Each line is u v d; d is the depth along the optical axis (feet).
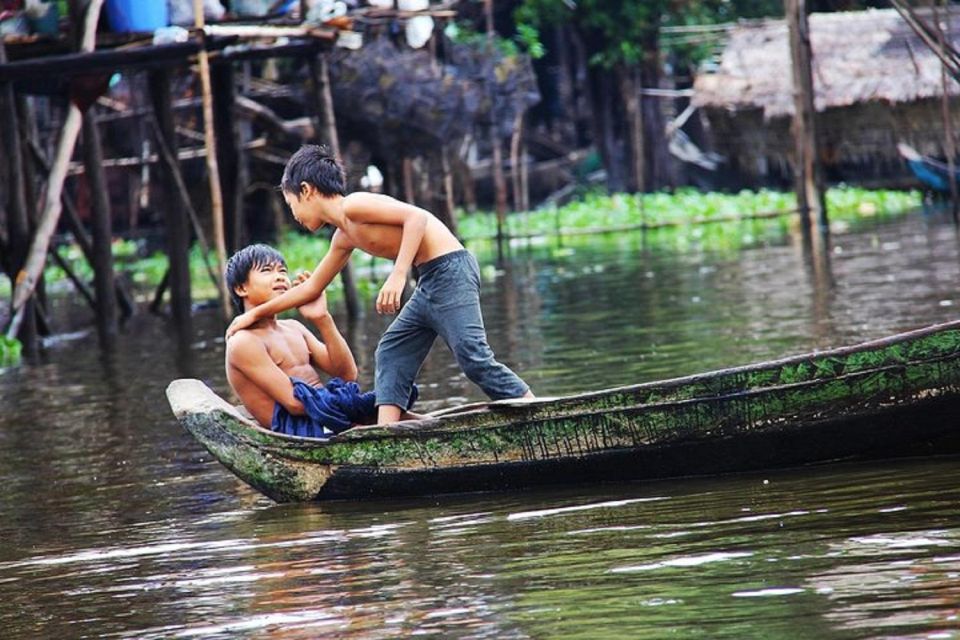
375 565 47.57
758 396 55.31
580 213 255.29
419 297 60.29
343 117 186.50
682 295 131.54
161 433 79.51
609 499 54.08
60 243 258.98
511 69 199.21
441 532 51.37
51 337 142.00
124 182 265.95
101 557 52.37
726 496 52.65
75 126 124.36
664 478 56.85
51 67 117.70
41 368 116.57
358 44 143.33
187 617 43.50
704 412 55.67
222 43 126.00
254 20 130.31
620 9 271.49
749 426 55.52
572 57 323.98
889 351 54.44
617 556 45.80
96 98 124.47
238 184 158.10
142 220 277.23
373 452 57.98
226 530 55.16
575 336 108.06
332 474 58.49
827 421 55.11
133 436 79.25
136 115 196.95
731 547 45.50
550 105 320.70
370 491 58.49
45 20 123.95
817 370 54.90
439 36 198.80
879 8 288.92
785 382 55.16
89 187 139.23
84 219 252.83
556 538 48.83
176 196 145.48
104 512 60.34
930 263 138.10
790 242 182.60
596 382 83.71
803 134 194.80
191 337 131.85
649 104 288.51
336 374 64.18
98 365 115.96
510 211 291.79
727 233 211.61
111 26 127.85
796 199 236.43
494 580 44.34
